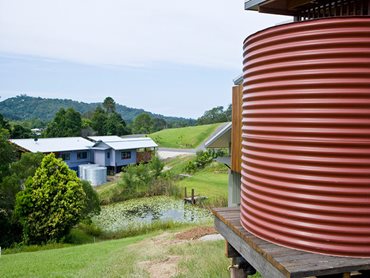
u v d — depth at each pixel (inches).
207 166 1202.0
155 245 415.8
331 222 96.8
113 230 656.4
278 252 101.3
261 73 113.1
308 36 99.7
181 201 884.6
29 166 655.8
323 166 97.3
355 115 94.5
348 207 95.3
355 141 94.5
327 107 96.7
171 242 421.4
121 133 2049.7
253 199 118.6
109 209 837.2
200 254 326.3
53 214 572.7
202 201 837.2
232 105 220.2
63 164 596.1
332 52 96.2
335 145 95.8
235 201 272.8
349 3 134.3
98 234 634.2
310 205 99.4
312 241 99.7
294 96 102.2
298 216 101.7
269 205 110.2
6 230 598.9
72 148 1167.6
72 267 371.2
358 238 95.3
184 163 1269.7
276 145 107.0
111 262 359.3
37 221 570.3
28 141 1152.8
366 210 94.7
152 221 685.9
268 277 104.7
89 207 647.1
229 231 143.9
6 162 695.7
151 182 972.6
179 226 621.9
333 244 97.0
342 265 91.8
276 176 107.0
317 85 97.9
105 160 1216.8
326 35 97.0
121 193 930.1
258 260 112.0
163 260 336.2
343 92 95.1
